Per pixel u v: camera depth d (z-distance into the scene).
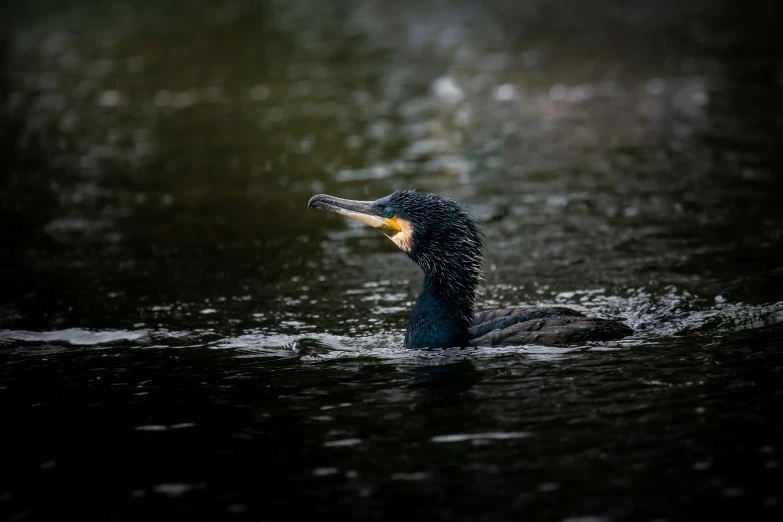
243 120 25.33
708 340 10.48
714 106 23.81
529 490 7.39
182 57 33.41
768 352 9.96
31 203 18.70
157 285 14.05
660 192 17.77
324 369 10.35
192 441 8.55
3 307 13.13
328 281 14.09
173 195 19.14
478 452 8.08
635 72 27.88
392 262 14.95
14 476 7.97
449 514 7.10
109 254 15.62
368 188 19.03
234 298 13.41
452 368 10.05
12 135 24.34
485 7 39.44
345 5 41.56
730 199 16.98
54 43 36.25
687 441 8.02
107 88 29.41
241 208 18.16
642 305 12.17
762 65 27.58
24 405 9.57
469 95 26.59
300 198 18.66
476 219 11.11
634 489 7.31
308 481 7.70
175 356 11.04
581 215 16.80
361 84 28.69
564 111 24.41
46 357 11.12
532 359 10.11
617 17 36.09
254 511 7.26
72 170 21.14
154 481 7.80
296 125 24.58
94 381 10.24
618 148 20.95
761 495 7.10
